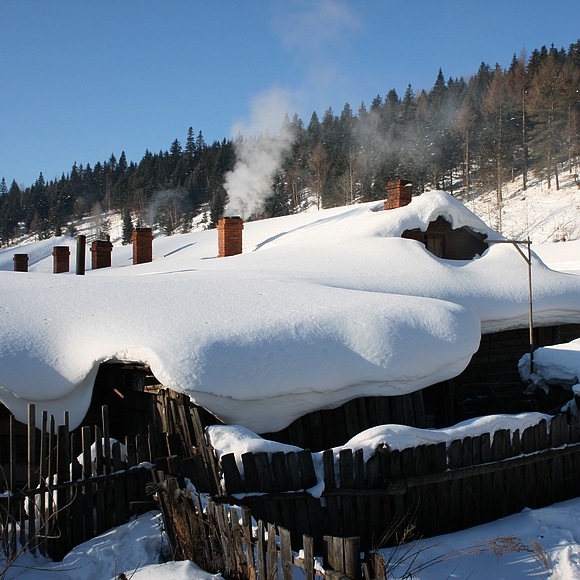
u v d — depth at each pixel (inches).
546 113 2588.6
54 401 315.6
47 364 318.7
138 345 310.0
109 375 355.6
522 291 542.0
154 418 318.7
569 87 2632.9
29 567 217.2
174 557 230.4
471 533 263.6
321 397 325.7
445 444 270.1
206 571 211.2
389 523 251.0
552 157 2475.4
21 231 4200.3
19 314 353.4
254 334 329.4
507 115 2910.9
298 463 240.8
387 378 340.5
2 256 1280.8
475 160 3016.7
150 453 269.7
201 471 241.6
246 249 807.7
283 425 319.3
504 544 240.7
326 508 242.5
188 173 3900.1
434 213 671.8
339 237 657.0
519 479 296.0
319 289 434.3
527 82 3235.7
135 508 257.0
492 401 486.0
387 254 589.3
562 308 539.2
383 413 351.3
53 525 238.1
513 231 2048.5
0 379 303.3
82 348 325.4
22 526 236.1
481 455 281.6
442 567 230.4
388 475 252.2
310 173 3383.4
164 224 3363.7
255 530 197.8
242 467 238.2
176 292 403.2
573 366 402.3
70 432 319.6
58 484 242.8
